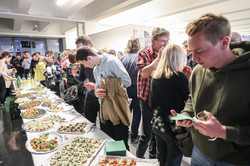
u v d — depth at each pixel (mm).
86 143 1136
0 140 2596
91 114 1983
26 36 8727
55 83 4215
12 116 3271
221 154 735
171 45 1146
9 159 2127
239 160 692
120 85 1341
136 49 2273
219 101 700
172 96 1151
